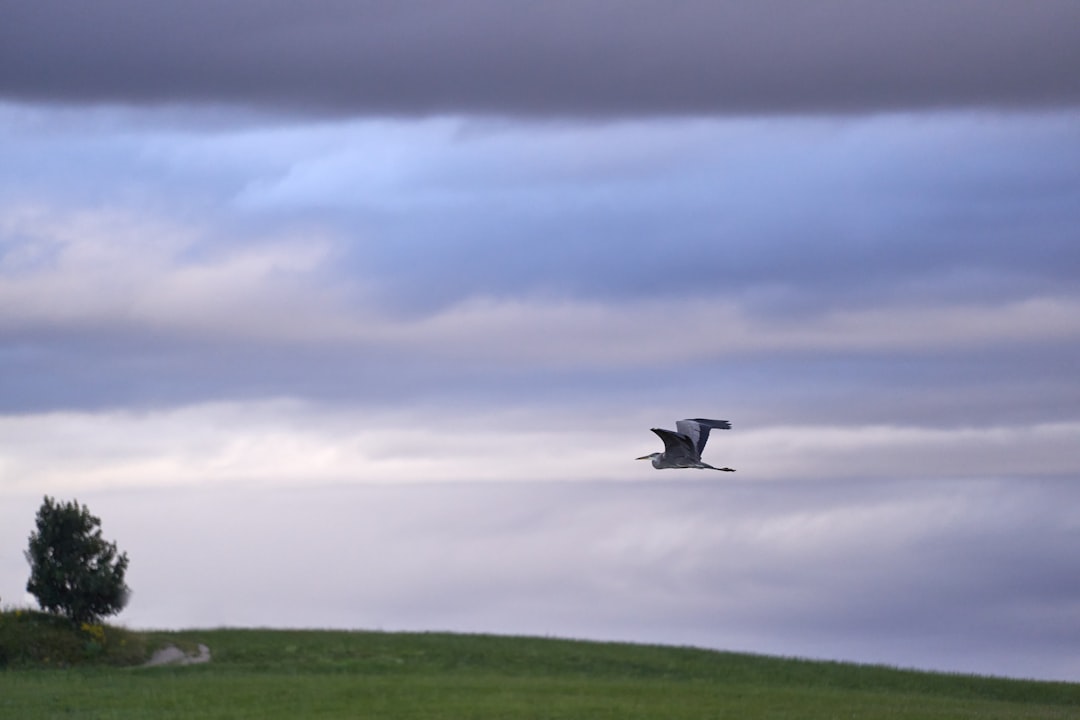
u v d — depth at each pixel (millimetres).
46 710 150125
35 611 197625
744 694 172375
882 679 199375
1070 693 198250
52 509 197375
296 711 150375
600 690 169500
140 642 198125
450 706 153625
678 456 115125
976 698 190250
